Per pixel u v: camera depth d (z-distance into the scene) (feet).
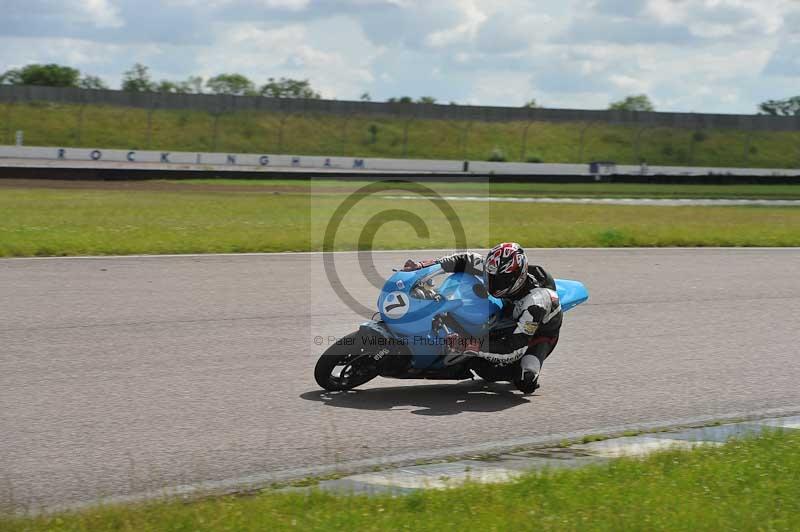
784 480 53.62
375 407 72.38
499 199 353.51
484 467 58.23
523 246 185.88
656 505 48.26
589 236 201.87
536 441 64.95
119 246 162.81
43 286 123.03
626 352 96.07
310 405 72.13
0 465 56.59
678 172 594.24
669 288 138.72
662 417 72.69
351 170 582.76
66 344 90.27
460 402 75.15
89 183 378.12
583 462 59.57
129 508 46.98
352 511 46.55
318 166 585.22
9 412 67.67
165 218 227.61
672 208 320.70
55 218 217.56
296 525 44.32
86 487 53.01
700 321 114.32
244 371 82.17
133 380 77.82
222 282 130.82
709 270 159.12
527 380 75.20
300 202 305.12
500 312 76.07
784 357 96.37
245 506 47.60
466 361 74.64
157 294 119.75
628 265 162.40
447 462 59.31
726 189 439.63
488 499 49.01
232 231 197.26
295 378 80.43
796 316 119.85
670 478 53.52
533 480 52.42
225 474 55.83
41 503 50.31
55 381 76.69
